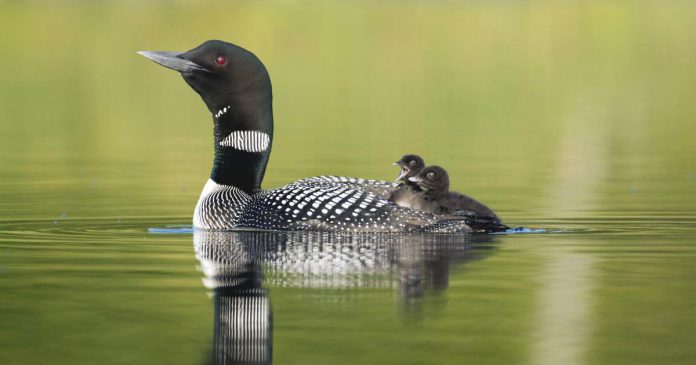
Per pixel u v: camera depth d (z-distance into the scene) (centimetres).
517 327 760
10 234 1162
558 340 731
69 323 773
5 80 3444
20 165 1939
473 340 729
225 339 730
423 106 3031
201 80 1213
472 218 1136
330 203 1124
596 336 738
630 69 3756
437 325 766
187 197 1523
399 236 1097
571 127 2639
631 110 2969
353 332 747
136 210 1378
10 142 2334
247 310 805
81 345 718
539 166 1925
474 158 2055
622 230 1177
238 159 1214
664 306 818
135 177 1764
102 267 964
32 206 1408
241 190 1209
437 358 691
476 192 1567
